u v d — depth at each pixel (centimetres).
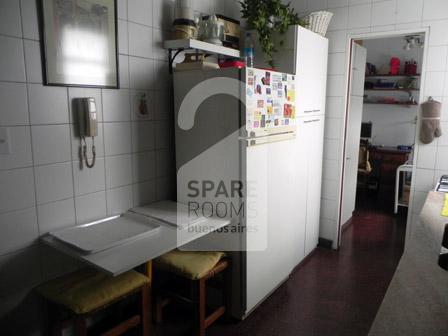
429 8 301
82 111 205
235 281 252
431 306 156
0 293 186
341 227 405
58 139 200
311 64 311
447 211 231
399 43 576
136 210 246
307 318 260
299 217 320
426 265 185
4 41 173
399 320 148
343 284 307
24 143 186
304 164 318
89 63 208
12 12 174
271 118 253
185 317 261
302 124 305
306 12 356
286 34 287
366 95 612
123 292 192
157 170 264
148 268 212
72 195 211
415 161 325
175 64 264
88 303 179
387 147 597
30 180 190
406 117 597
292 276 320
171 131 270
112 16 217
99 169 224
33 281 198
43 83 189
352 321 256
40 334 205
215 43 258
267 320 258
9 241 186
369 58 602
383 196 574
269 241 271
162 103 260
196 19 271
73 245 186
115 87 224
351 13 335
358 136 454
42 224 198
